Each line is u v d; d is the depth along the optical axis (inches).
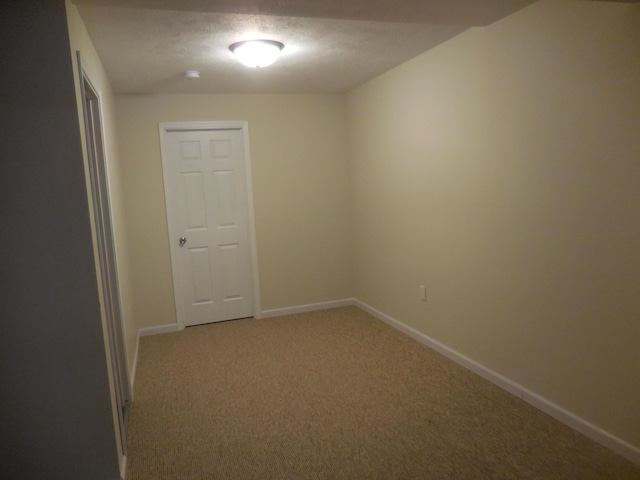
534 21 101.4
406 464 92.8
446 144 136.1
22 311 79.6
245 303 198.2
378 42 126.3
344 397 122.6
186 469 94.3
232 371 143.2
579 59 92.0
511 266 115.8
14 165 77.1
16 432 81.5
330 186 201.9
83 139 80.4
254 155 190.5
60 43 76.4
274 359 151.0
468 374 132.7
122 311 123.2
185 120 180.7
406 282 165.9
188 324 191.6
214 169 188.7
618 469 87.7
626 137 84.6
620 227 87.4
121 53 122.0
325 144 199.3
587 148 92.3
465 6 95.8
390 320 179.2
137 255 180.2
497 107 115.0
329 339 167.3
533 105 104.2
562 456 92.6
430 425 106.7
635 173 83.7
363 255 197.5
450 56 129.9
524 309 113.0
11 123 76.5
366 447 99.3
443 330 147.3
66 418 82.8
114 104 166.2
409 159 156.0
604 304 92.2
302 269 201.8
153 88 166.7
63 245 79.7
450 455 95.0
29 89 76.4
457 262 136.7
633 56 82.0
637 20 81.0
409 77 150.7
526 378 114.9
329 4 86.7
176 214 185.9
